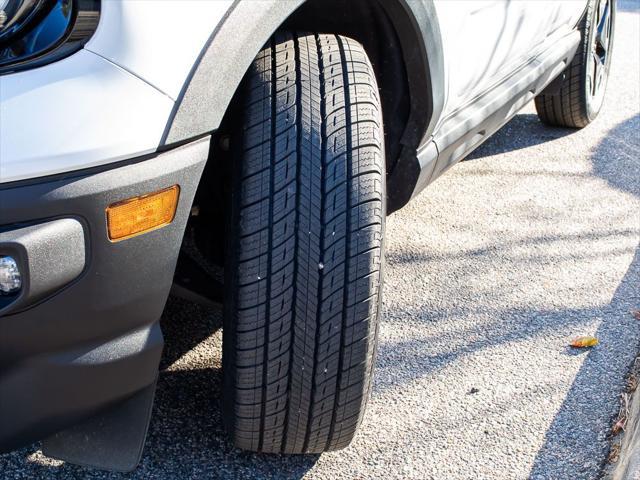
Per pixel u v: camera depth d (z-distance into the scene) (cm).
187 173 159
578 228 342
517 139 433
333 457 214
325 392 187
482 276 303
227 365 186
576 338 269
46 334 155
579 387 246
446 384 245
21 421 163
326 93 182
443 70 225
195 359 248
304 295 178
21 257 144
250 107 180
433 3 209
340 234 177
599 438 226
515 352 262
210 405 229
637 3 738
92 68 147
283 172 176
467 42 248
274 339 180
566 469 214
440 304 285
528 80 323
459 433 225
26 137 143
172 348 252
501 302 288
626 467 200
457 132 262
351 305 180
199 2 155
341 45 193
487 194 367
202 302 210
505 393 242
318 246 176
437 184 375
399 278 298
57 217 146
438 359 256
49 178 145
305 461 212
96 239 151
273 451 202
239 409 188
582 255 321
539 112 440
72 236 148
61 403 165
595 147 426
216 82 158
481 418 231
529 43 326
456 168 394
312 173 176
